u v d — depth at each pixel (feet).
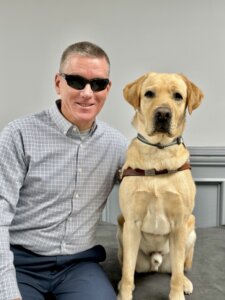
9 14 7.30
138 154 4.51
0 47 7.42
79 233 4.55
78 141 4.48
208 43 7.41
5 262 3.81
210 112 7.63
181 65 7.50
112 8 7.30
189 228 4.99
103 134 4.82
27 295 4.06
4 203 4.17
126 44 7.43
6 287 3.68
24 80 7.57
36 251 4.42
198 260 5.99
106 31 7.39
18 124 4.44
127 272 4.54
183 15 7.32
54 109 4.49
